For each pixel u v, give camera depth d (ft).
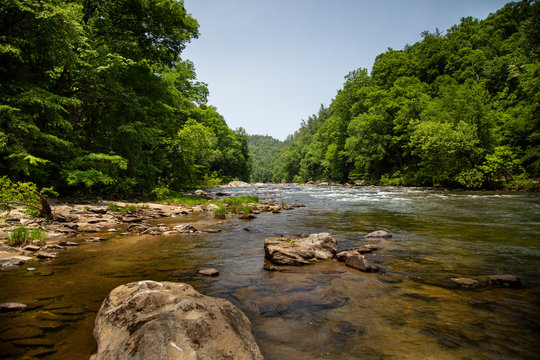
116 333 6.81
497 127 97.71
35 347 7.20
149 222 31.76
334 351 7.34
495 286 12.19
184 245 20.49
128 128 48.78
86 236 23.21
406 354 7.18
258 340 7.86
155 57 64.95
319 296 11.21
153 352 5.75
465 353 7.24
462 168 86.74
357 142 145.38
